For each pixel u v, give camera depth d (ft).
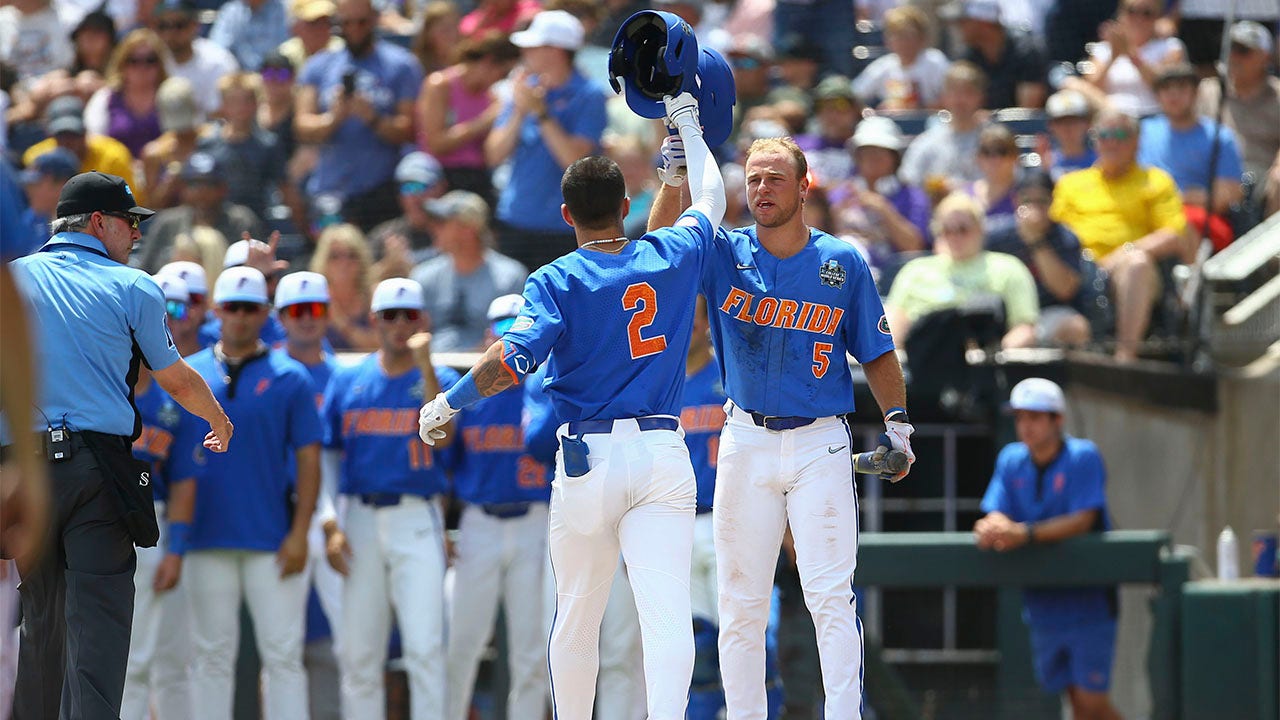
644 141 117.39
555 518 55.16
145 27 139.23
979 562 92.58
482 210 105.60
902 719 96.99
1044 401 92.99
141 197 117.39
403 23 140.46
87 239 58.75
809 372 57.67
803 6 136.26
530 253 111.04
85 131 114.21
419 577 83.71
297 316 88.38
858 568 92.43
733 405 59.06
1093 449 94.07
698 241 55.31
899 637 110.83
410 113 120.16
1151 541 92.22
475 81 117.60
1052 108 122.62
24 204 109.70
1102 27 133.39
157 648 81.25
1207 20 130.41
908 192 117.08
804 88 132.26
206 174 107.76
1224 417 108.27
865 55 139.23
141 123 122.42
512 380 52.34
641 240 55.01
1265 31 122.52
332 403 86.48
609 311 53.88
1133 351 110.01
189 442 80.18
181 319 81.20
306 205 116.57
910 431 58.23
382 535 84.28
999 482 95.25
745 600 58.59
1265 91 122.83
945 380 103.45
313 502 82.17
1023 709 99.86
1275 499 104.63
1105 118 114.52
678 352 55.16
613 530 54.80
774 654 84.64
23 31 134.41
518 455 87.04
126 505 57.41
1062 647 94.07
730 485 58.49
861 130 117.08
